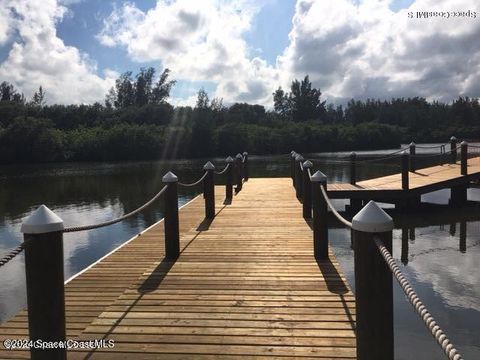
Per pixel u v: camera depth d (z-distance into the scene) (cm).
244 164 1627
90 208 1577
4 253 938
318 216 551
